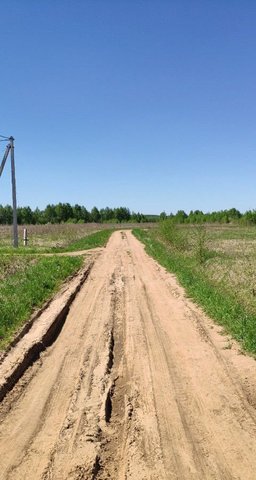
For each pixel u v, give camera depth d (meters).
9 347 10.70
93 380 9.07
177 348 11.00
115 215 145.25
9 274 21.16
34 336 11.64
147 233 63.94
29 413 7.73
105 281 20.47
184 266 24.30
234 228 79.75
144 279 21.02
